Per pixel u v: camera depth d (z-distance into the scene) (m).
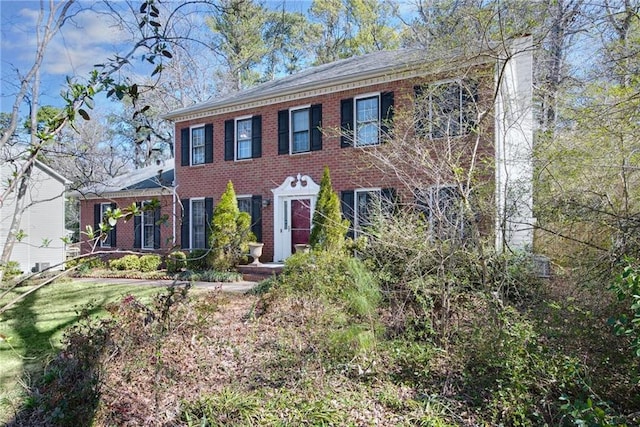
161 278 12.73
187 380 4.57
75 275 13.55
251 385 4.45
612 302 3.97
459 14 8.31
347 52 29.06
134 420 3.85
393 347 5.07
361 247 7.17
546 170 6.55
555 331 4.09
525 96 9.08
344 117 12.30
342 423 3.69
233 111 14.75
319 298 6.08
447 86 8.65
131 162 26.05
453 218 5.54
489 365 4.08
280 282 8.22
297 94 13.24
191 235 15.71
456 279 5.18
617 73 6.29
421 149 6.53
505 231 5.46
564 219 5.39
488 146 7.57
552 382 3.60
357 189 11.93
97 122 21.89
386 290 5.66
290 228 13.55
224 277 11.91
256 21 17.62
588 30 7.01
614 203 5.38
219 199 15.07
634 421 3.10
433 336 5.22
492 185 6.28
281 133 13.66
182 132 16.06
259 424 3.72
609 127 5.80
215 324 6.60
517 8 7.44
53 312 8.17
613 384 3.63
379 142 10.80
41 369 5.11
